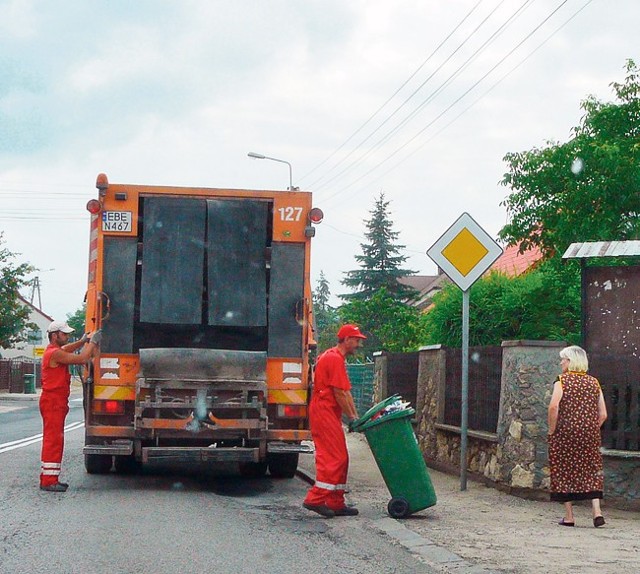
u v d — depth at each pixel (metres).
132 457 14.73
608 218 19.47
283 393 13.18
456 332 18.70
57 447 12.33
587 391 10.14
